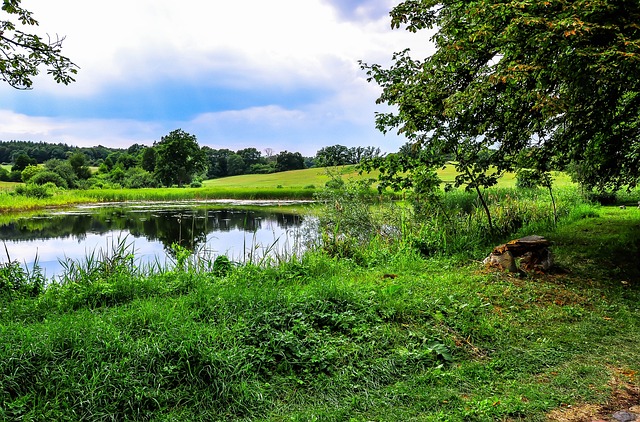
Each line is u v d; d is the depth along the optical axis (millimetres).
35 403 3258
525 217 13641
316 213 12547
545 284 6984
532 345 4781
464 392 3818
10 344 3664
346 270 7895
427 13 9312
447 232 10773
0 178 87125
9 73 7738
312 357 4184
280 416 3430
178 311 4777
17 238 17734
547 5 6090
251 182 83750
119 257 7465
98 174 94562
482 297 6156
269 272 7355
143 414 3311
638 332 5199
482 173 10867
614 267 8211
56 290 6164
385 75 11156
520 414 3430
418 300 5633
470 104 7801
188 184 82000
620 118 9297
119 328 4242
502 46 7090
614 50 5590
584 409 3533
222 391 3566
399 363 4250
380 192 11250
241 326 4465
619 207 18297
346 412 3457
